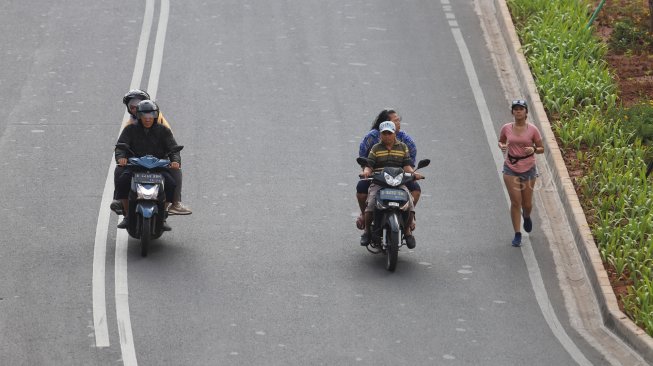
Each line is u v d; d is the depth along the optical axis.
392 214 32.97
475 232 36.53
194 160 40.84
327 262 34.03
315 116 44.75
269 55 50.22
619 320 30.58
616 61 49.75
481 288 32.81
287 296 31.72
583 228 35.91
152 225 33.88
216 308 30.84
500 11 54.31
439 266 34.09
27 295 31.22
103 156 41.12
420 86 47.75
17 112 44.56
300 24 53.66
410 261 34.31
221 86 47.19
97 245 34.50
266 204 37.81
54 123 43.72
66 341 28.77
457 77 48.78
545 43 49.78
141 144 33.97
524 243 35.94
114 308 30.61
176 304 30.98
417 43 52.03
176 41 51.50
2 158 40.69
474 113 45.56
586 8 53.72
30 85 47.03
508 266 34.34
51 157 40.88
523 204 35.59
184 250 34.41
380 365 28.00
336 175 40.09
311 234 35.88
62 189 38.41
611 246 34.44
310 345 28.92
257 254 34.34
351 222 36.84
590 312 32.00
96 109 45.03
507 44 51.88
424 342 29.34
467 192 39.25
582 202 38.06
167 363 27.75
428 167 40.97
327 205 37.91
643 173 38.84
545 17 52.34
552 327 30.80
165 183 33.84
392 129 33.47
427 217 37.34
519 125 35.16
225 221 36.53
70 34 52.19
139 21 53.75
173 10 55.06
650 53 50.69
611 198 37.19
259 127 43.72
